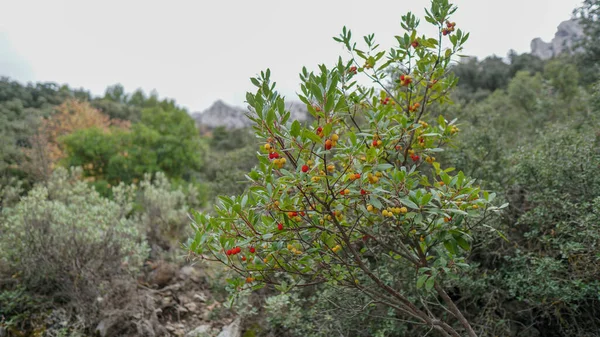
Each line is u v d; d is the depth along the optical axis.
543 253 2.91
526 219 3.02
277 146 1.77
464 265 1.95
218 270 4.38
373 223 2.18
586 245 2.51
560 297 2.55
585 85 6.96
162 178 8.01
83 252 4.40
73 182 7.67
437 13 2.32
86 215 4.90
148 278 4.98
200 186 10.27
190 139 12.49
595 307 2.78
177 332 4.05
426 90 2.45
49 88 23.12
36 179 7.67
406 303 2.20
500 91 10.31
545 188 3.17
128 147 10.99
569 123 4.44
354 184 1.86
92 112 18.81
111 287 4.22
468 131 4.57
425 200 1.71
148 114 13.02
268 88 1.85
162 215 6.64
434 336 3.07
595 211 2.48
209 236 1.99
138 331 3.87
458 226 1.97
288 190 1.87
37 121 11.23
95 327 3.94
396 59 2.47
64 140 10.67
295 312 3.43
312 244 2.02
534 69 13.53
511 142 5.29
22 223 4.59
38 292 4.28
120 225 5.00
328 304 3.19
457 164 3.86
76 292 4.07
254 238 1.88
